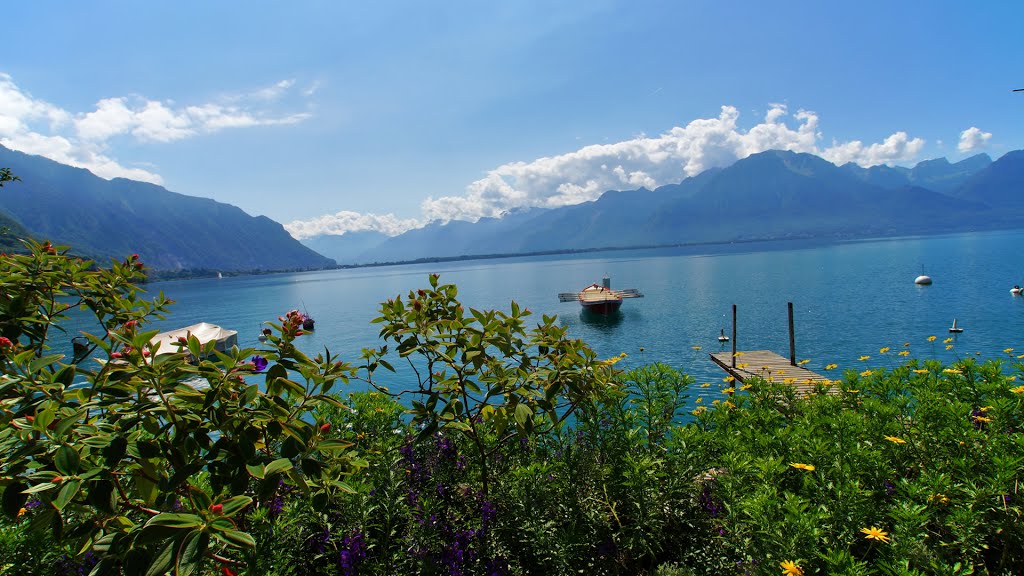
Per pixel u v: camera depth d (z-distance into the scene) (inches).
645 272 4901.6
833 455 118.3
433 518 113.3
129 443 73.2
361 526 106.4
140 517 96.8
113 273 116.2
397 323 121.3
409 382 916.6
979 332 1286.9
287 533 100.9
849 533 97.2
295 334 88.7
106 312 114.3
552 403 112.6
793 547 88.7
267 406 80.8
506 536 117.2
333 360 91.4
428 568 102.0
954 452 122.3
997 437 118.6
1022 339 1183.6
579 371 125.0
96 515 74.0
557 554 105.5
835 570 84.9
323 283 6815.9
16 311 100.1
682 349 1323.8
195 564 59.9
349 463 91.0
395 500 113.3
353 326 2230.6
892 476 118.5
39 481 68.0
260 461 75.2
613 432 138.2
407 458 134.8
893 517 96.3
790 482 125.4
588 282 4126.5
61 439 66.8
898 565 84.4
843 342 1263.5
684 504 120.4
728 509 107.1
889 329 1396.4
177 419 77.0
